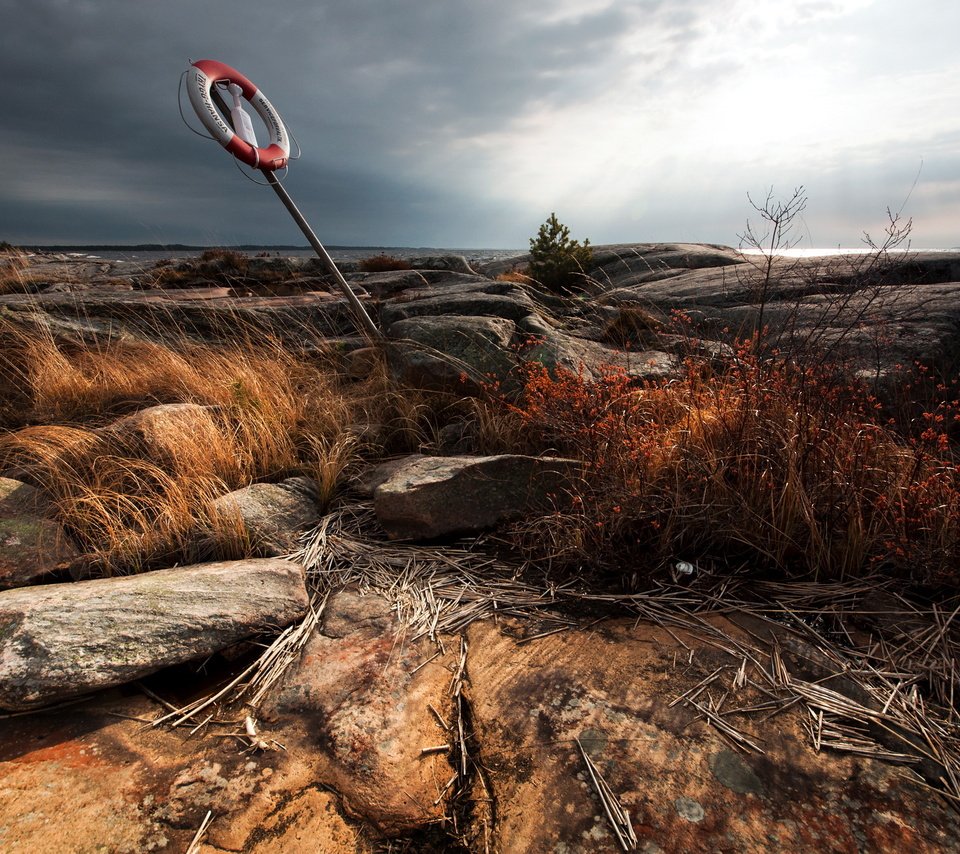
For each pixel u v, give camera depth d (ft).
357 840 4.66
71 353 17.38
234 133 14.43
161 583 7.34
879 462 8.87
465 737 5.65
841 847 4.44
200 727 5.83
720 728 5.59
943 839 4.50
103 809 4.85
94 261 56.54
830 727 5.61
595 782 5.04
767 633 6.99
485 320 15.75
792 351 11.05
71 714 5.94
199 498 9.75
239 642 7.04
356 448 12.76
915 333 13.92
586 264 34.99
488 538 9.48
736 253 34.24
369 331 18.03
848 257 18.17
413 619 7.48
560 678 6.35
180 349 18.35
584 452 9.77
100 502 9.50
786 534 8.02
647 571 8.20
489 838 4.65
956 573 7.32
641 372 13.71
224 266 38.01
